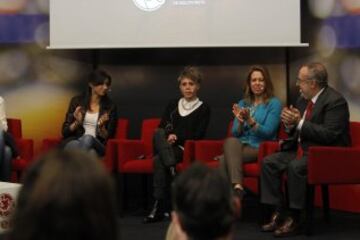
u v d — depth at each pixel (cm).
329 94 443
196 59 578
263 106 489
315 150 421
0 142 492
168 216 493
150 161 494
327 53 533
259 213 519
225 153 461
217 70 574
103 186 88
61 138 538
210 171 116
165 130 505
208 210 111
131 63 586
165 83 582
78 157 90
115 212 91
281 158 444
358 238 426
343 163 429
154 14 546
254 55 567
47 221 85
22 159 513
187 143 479
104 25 552
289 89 559
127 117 588
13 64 582
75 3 554
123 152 500
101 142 521
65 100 586
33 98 584
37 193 86
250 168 461
